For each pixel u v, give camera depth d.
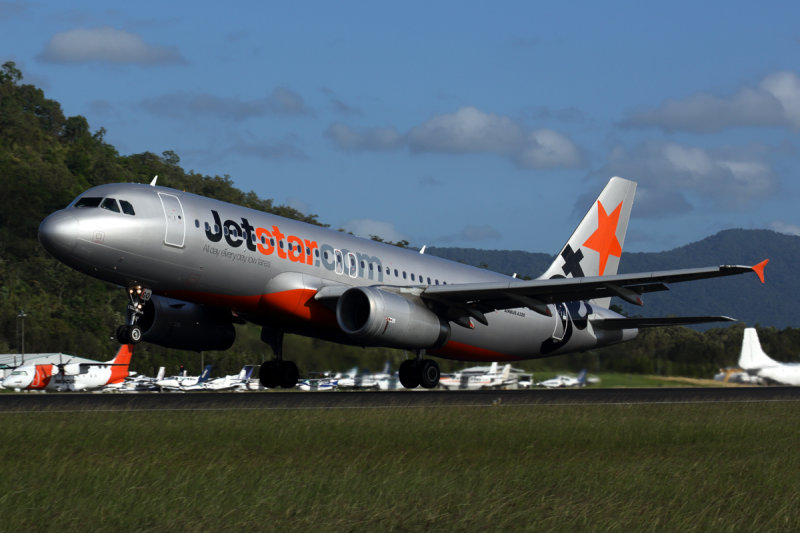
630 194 113.94
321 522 30.12
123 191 75.06
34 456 42.06
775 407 76.12
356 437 49.44
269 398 76.31
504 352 101.31
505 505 32.81
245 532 29.08
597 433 54.09
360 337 80.94
